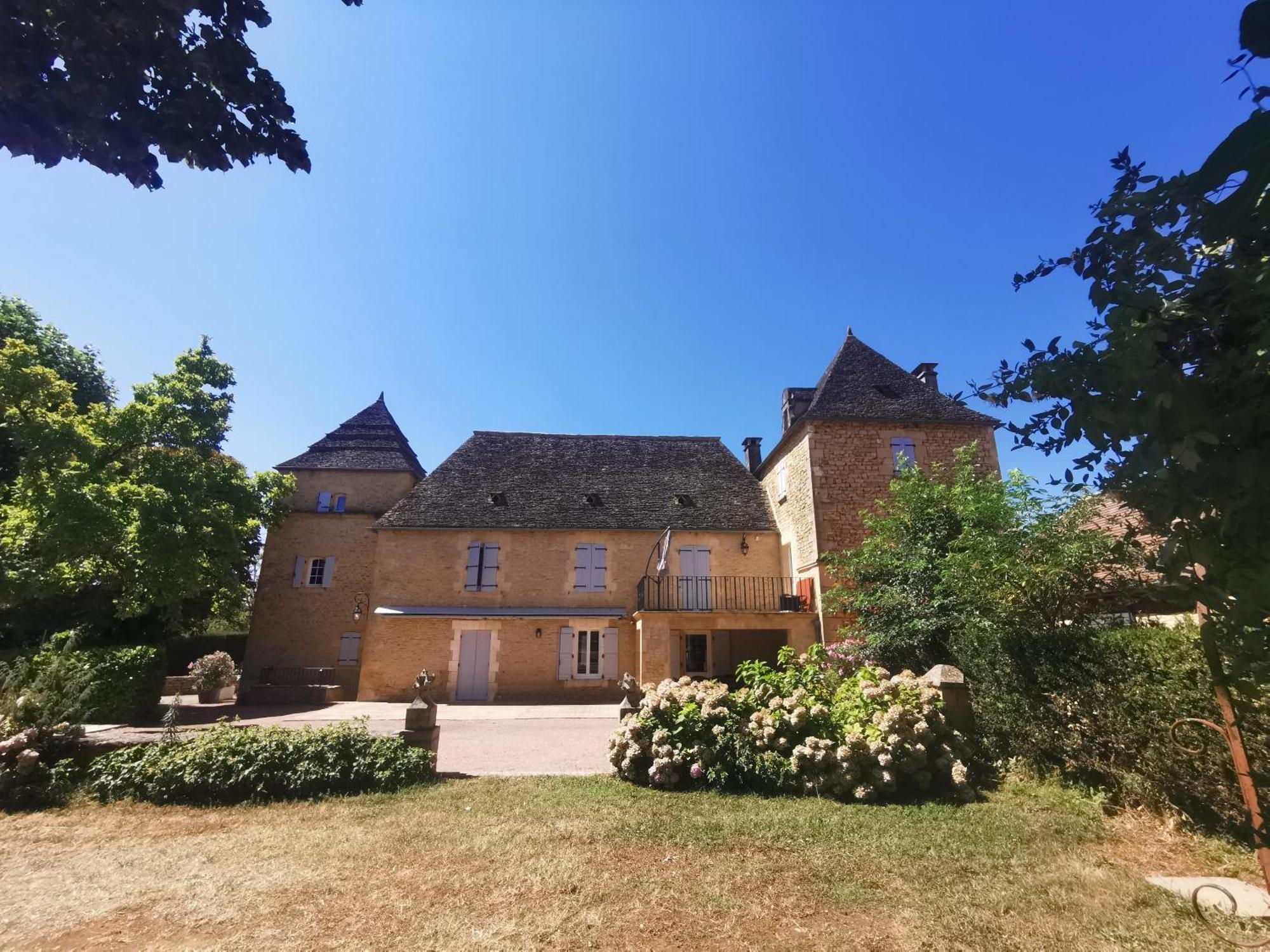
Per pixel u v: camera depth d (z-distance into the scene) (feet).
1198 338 4.68
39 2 6.79
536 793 21.13
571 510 62.18
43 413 42.60
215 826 17.97
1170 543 4.75
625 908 12.56
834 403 54.70
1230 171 3.93
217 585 59.77
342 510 73.00
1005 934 11.46
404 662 55.16
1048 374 5.17
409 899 12.95
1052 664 20.52
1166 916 12.04
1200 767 15.70
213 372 61.62
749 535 61.52
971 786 20.65
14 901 12.98
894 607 36.06
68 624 53.52
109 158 7.70
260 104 8.22
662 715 23.67
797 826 17.37
